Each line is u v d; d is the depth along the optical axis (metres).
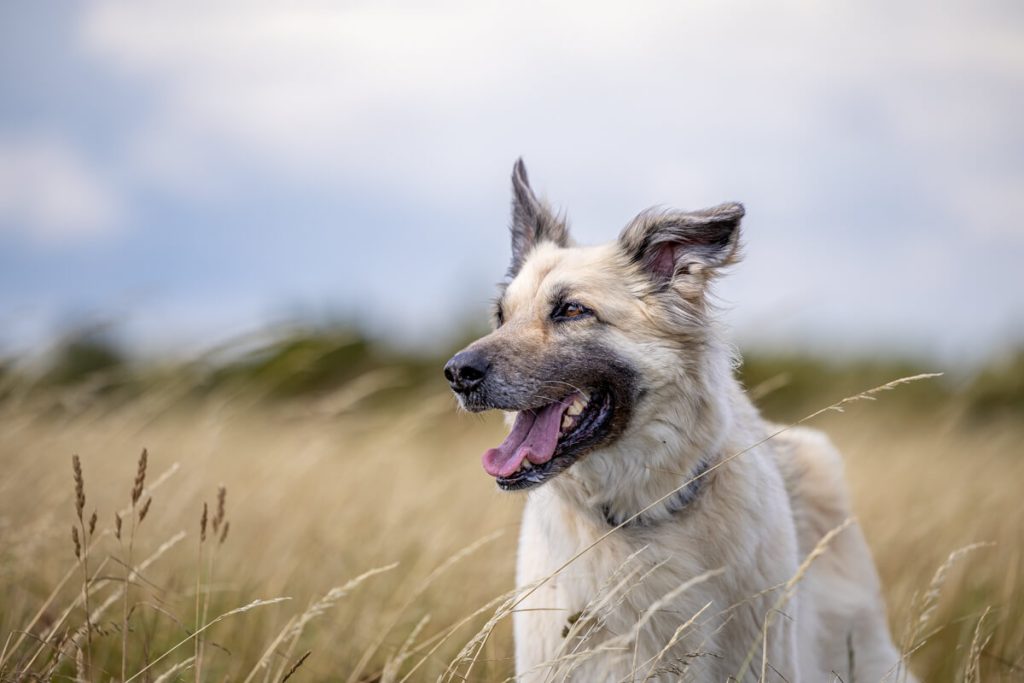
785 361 15.39
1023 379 11.55
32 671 3.59
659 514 3.74
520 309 4.25
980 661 4.40
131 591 4.77
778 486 4.05
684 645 3.55
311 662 4.50
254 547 5.70
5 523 4.77
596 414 4.02
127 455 6.72
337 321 14.26
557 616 3.71
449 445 10.03
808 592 4.25
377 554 5.60
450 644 4.72
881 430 11.02
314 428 8.18
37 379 6.29
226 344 6.62
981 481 7.63
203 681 3.94
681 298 4.06
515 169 5.04
